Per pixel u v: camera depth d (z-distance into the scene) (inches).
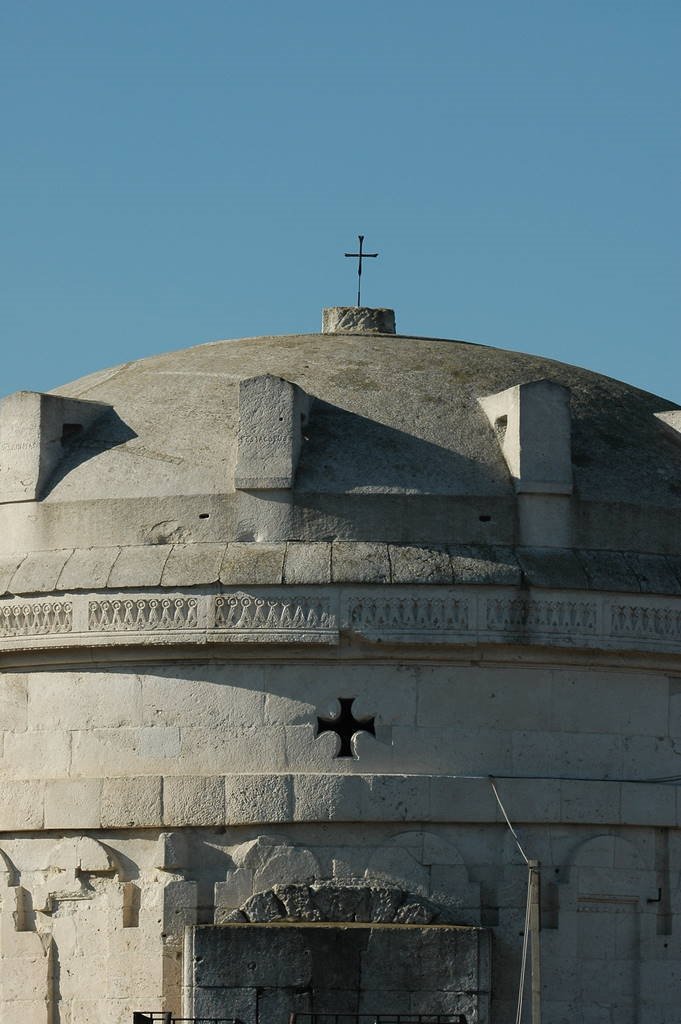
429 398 3875.5
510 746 3617.1
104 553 3703.3
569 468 3715.6
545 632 3612.2
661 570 3710.6
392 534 3654.0
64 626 3683.6
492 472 3730.3
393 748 3590.1
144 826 3590.1
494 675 3634.4
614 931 3607.3
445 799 3570.4
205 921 3533.5
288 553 3624.5
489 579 3602.4
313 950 3398.1
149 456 3791.8
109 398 3981.3
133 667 3668.8
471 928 3435.0
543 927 3567.9
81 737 3683.6
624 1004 3587.6
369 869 3548.2
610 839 3624.5
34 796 3668.8
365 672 3612.2
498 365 4047.7
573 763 3636.8
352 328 4291.3
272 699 3609.7
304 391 3767.2
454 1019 3378.4
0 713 3769.7
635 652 3659.0
